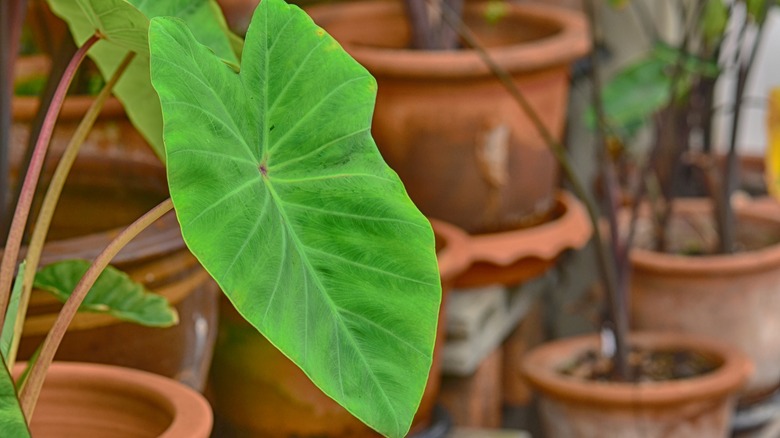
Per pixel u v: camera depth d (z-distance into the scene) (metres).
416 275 1.21
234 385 2.04
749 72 2.49
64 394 1.63
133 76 1.66
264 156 1.18
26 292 1.49
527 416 2.67
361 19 2.47
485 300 2.33
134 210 1.89
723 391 2.25
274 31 1.22
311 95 1.23
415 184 2.28
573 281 2.74
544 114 2.32
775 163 2.48
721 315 2.44
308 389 2.02
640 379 2.32
